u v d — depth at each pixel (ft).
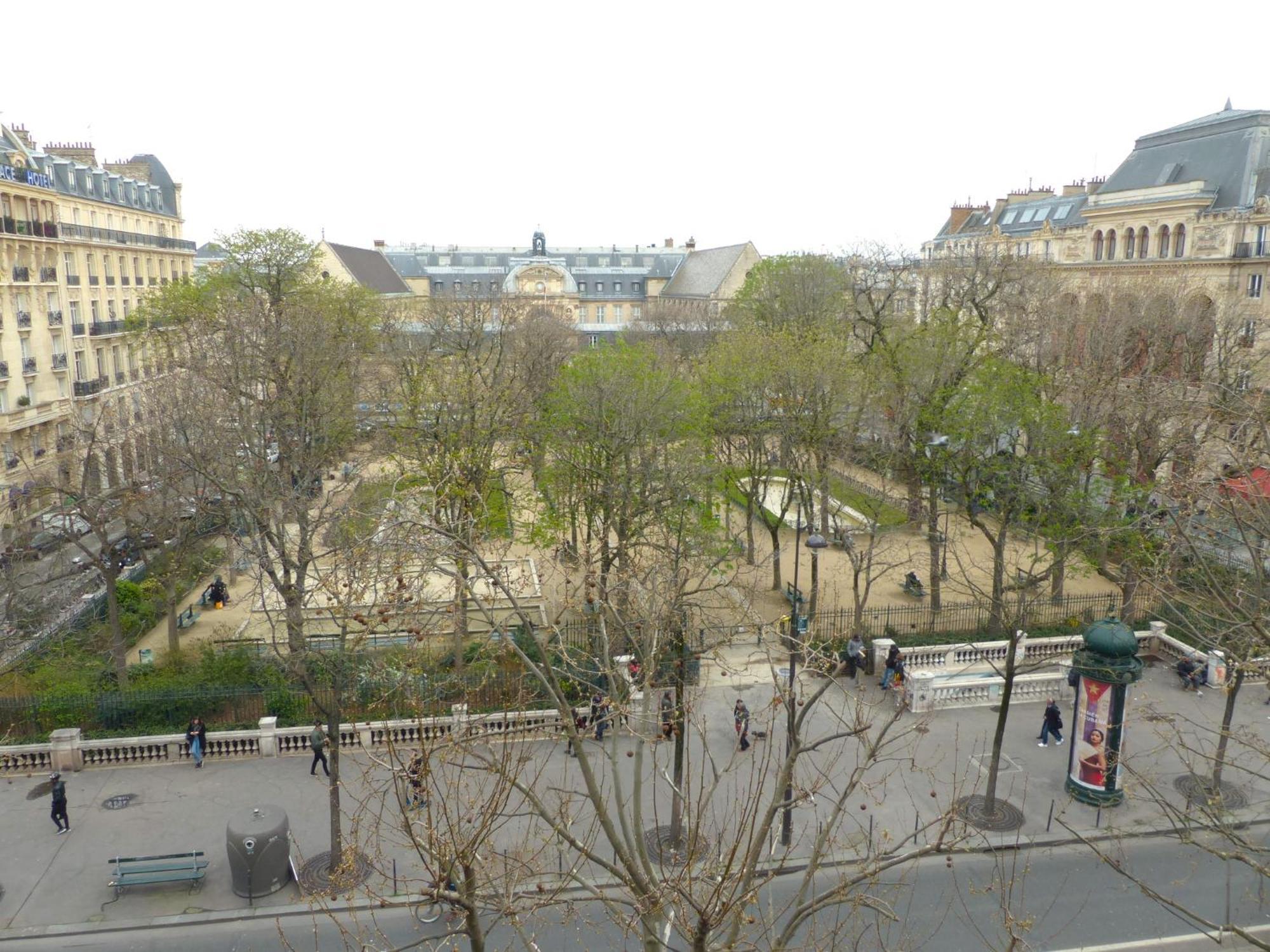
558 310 400.88
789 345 149.28
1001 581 123.03
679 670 72.95
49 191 212.43
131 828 89.04
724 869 39.93
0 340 197.47
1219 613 84.53
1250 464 68.59
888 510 175.94
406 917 76.59
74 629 132.16
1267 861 81.71
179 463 134.92
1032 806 91.66
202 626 145.59
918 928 72.79
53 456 185.88
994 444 139.33
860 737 53.26
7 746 100.27
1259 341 173.68
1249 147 209.97
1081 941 72.08
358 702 104.88
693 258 479.82
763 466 174.81
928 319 202.08
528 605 135.54
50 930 74.74
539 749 99.86
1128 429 123.85
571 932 73.26
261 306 143.84
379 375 160.04
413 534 64.23
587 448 128.77
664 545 100.17
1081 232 261.24
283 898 78.89
